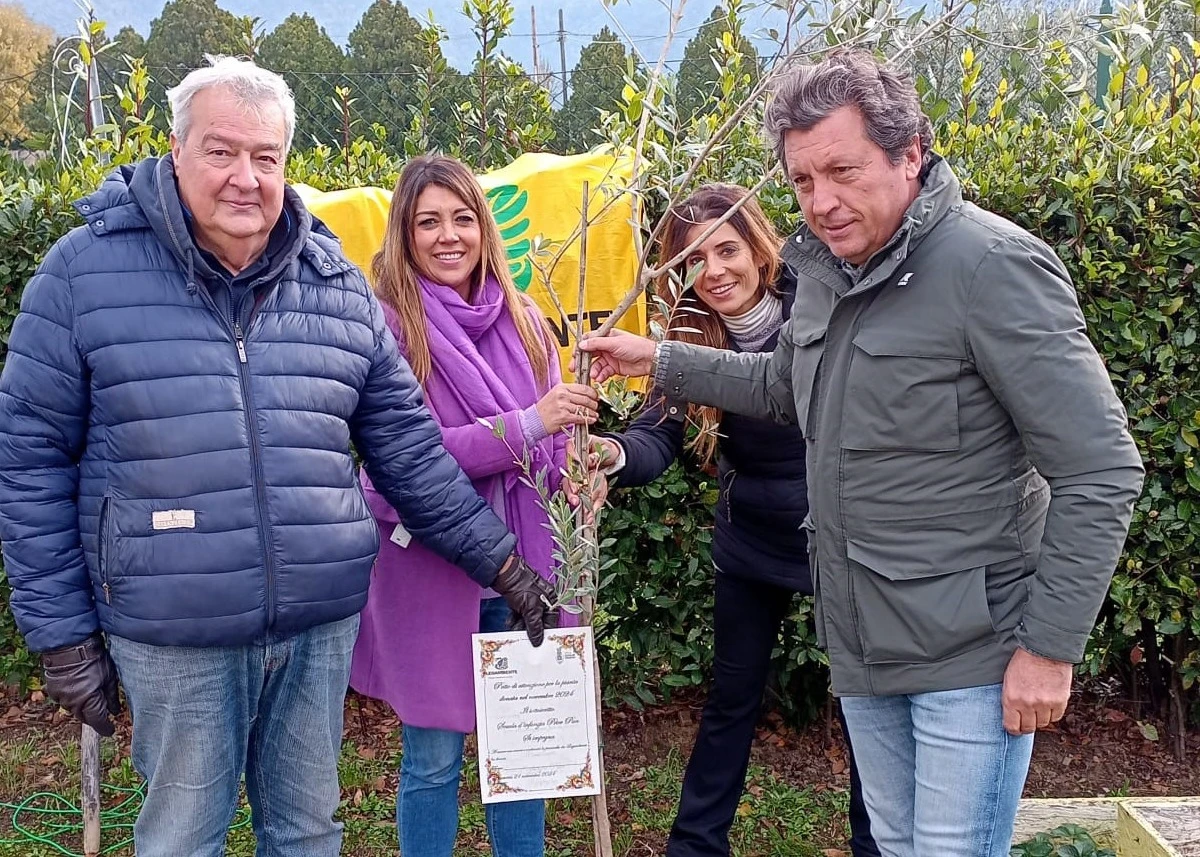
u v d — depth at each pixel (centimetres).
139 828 200
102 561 184
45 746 366
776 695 360
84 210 187
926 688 177
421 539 220
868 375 174
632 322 316
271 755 212
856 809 262
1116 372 320
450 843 243
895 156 166
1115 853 262
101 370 181
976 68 357
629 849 303
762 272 247
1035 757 354
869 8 203
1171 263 312
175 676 188
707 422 248
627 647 350
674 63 217
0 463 184
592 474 221
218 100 178
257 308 191
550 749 212
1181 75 379
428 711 228
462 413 230
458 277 234
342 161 468
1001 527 172
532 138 490
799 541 242
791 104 168
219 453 183
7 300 350
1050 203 318
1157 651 361
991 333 162
